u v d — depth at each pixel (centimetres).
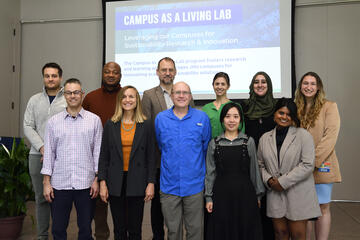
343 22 445
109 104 277
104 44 497
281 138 215
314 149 205
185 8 475
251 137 216
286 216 203
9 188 282
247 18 456
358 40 441
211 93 465
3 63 503
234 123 212
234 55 459
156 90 266
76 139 221
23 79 535
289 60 443
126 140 218
